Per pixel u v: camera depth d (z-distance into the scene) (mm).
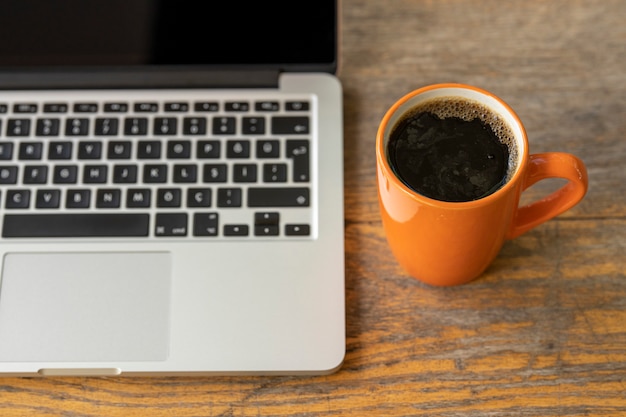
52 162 614
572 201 528
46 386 561
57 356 554
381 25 702
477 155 500
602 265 596
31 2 633
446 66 683
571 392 552
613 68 676
